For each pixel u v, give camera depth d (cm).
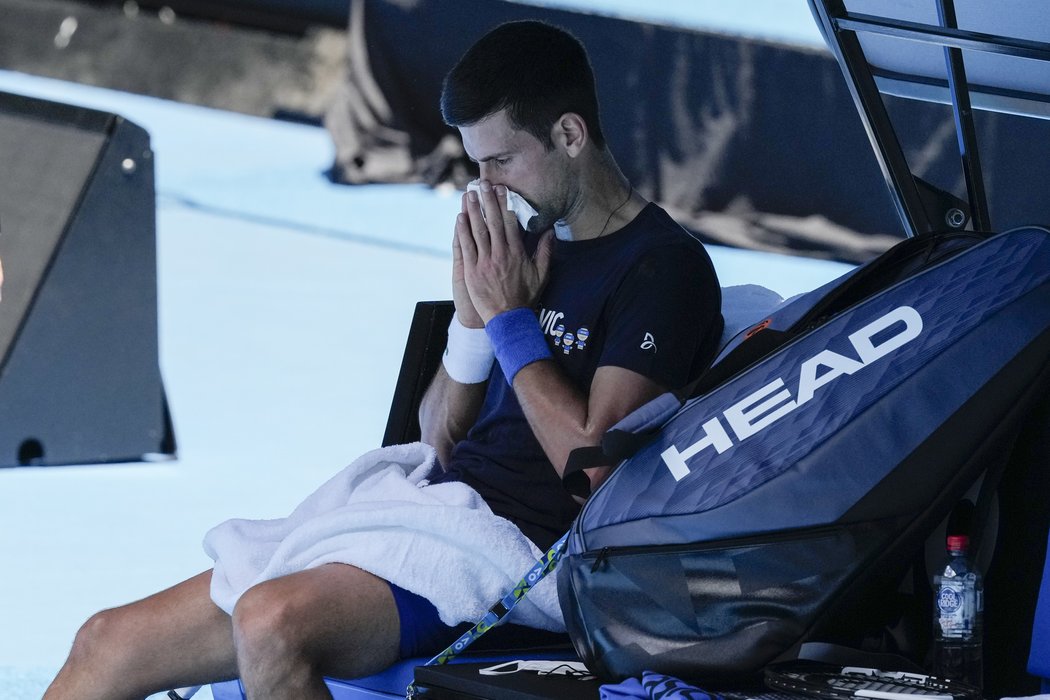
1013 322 552
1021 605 579
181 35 3344
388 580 630
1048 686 554
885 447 548
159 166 3198
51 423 1795
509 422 712
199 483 1683
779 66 2420
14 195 1786
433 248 2906
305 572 627
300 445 1870
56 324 1777
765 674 547
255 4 3322
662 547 561
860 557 540
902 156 709
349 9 3272
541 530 681
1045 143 1522
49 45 3356
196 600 671
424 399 785
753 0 2536
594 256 715
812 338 577
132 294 1830
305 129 3344
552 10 2545
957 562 563
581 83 719
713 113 2466
